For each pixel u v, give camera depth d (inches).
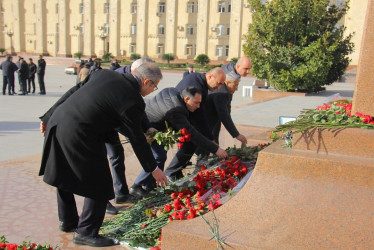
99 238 120.5
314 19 655.1
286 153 101.8
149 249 114.9
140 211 133.8
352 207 92.1
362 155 98.8
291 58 655.8
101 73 117.3
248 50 668.7
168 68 1455.5
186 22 1656.0
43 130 133.7
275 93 653.3
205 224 100.7
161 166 168.2
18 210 149.9
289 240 91.6
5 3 2068.2
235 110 421.7
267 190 100.9
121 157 159.0
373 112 112.2
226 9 1558.8
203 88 168.7
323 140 103.0
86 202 118.2
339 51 674.2
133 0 1753.2
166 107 152.6
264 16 660.7
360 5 1151.0
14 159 232.8
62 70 1320.1
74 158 111.5
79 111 110.9
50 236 127.4
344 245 88.0
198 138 151.4
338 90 814.5
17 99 554.9
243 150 159.2
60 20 1930.4
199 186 134.3
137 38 1764.3
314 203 95.3
